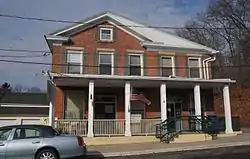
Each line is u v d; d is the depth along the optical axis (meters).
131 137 20.81
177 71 26.44
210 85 24.41
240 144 18.86
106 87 24.25
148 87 25.00
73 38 24.44
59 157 12.04
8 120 34.88
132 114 24.42
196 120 22.16
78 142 12.47
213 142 19.53
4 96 39.41
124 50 25.38
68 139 12.32
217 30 49.06
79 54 24.30
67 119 22.20
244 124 31.89
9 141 11.78
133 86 24.34
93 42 24.80
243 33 44.16
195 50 27.38
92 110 20.64
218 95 32.56
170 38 27.95
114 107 24.23
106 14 25.33
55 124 20.45
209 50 27.78
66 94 23.53
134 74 25.30
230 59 46.09
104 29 25.30
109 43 25.16
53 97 21.00
